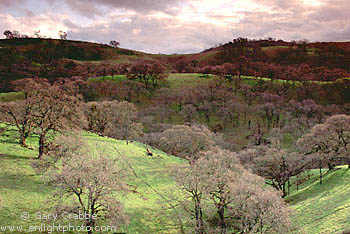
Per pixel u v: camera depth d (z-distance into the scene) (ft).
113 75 635.66
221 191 132.98
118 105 301.84
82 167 110.22
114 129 292.40
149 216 138.21
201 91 522.47
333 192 170.19
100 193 109.29
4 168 145.89
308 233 121.49
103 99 485.56
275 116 445.37
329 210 142.10
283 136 377.30
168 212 145.89
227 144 347.77
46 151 170.40
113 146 231.30
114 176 117.19
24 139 185.26
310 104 457.27
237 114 459.32
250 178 136.26
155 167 207.51
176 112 474.90
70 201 128.98
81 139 181.68
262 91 554.05
